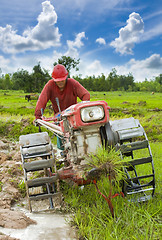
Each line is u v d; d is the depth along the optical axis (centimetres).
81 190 457
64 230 336
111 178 348
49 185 475
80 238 317
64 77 471
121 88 14888
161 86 14012
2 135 1200
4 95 6178
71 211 393
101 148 343
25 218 358
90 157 357
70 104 513
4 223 340
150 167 578
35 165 396
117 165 341
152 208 366
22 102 3678
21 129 1237
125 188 383
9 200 421
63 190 472
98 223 335
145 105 2694
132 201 387
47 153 418
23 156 408
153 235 306
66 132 375
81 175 360
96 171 339
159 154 737
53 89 499
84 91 502
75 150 363
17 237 316
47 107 2197
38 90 10056
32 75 10081
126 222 337
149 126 1308
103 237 308
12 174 557
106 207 377
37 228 341
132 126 405
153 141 1097
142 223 330
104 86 13025
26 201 443
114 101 3719
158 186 452
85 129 362
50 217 379
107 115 352
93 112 345
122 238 308
